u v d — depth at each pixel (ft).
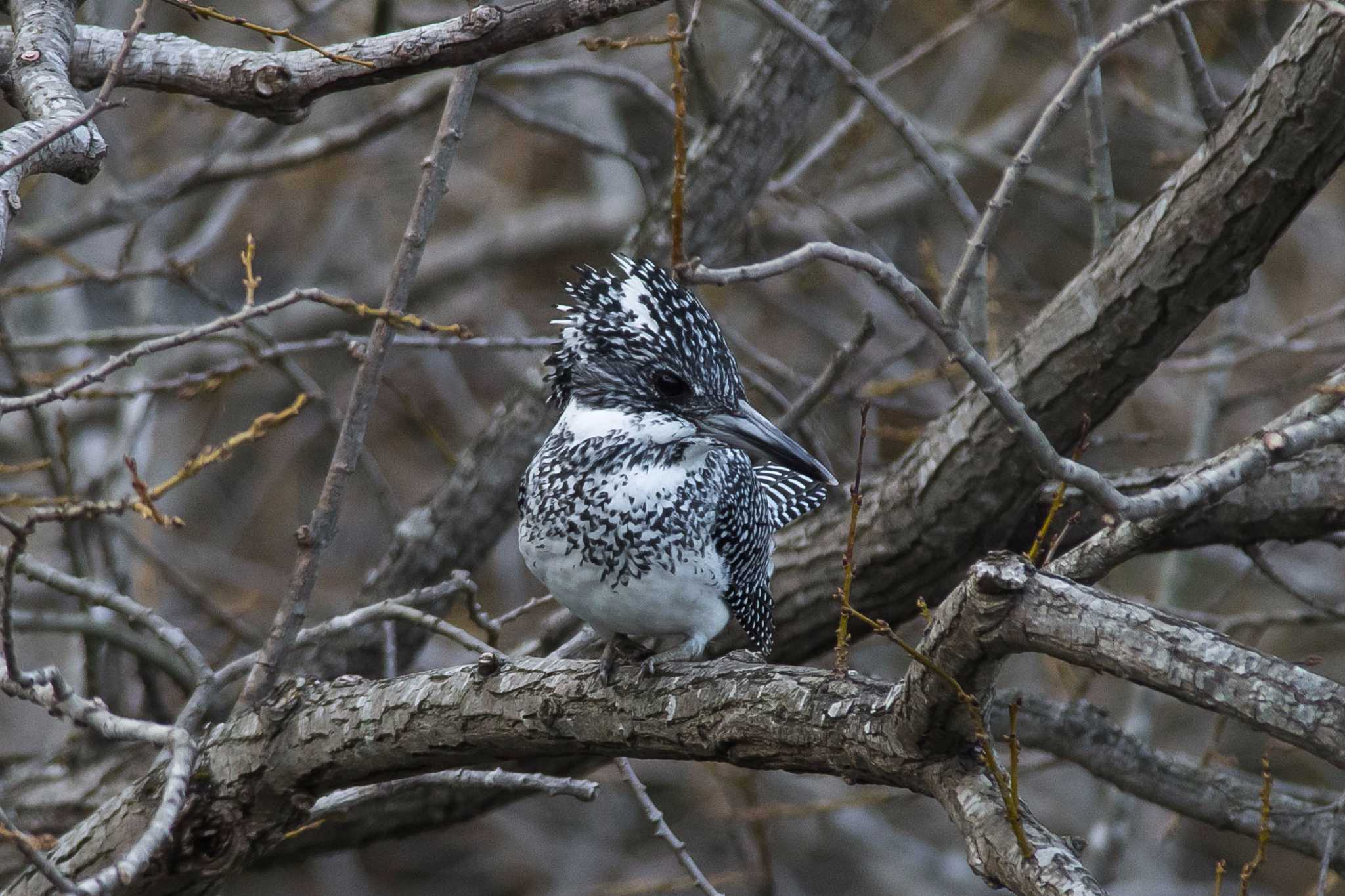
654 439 20.59
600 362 21.31
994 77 58.95
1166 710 48.01
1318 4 15.90
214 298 30.63
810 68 29.63
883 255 33.24
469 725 18.34
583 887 50.16
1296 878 51.44
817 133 51.98
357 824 30.30
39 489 37.78
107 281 30.17
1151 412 48.67
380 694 19.02
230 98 17.58
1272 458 14.69
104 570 33.50
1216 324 47.96
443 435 57.11
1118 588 39.27
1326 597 42.57
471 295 57.93
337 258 57.36
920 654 13.39
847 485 28.12
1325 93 19.51
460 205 57.16
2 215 15.01
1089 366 23.34
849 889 55.88
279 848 30.19
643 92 32.63
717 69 46.75
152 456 44.68
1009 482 24.80
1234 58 47.98
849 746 15.17
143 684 29.81
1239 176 20.79
